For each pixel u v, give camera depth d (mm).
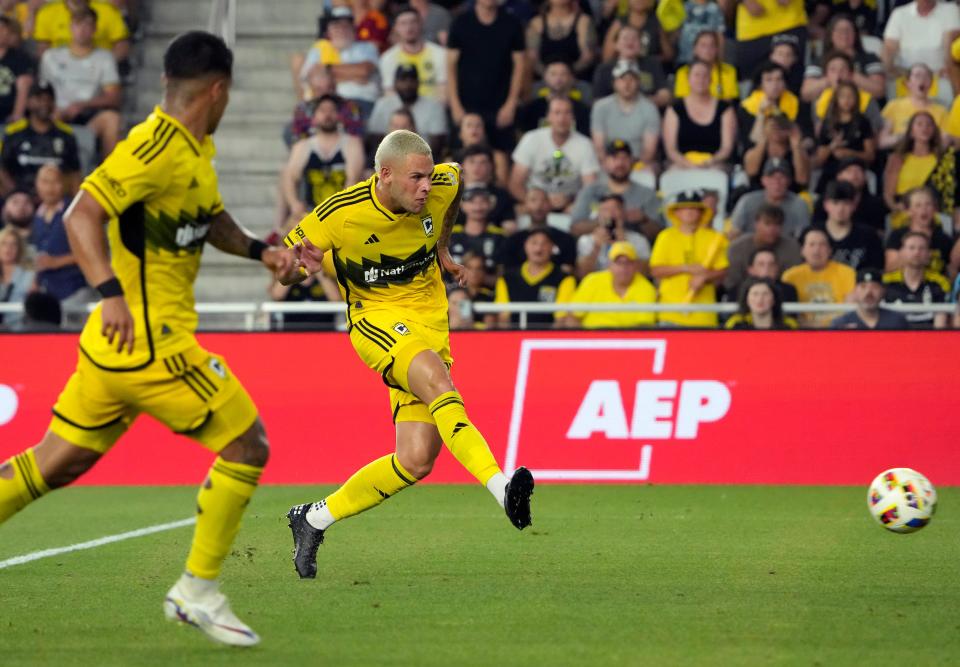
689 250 43500
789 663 15688
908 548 25312
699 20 50625
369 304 22812
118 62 53781
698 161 47594
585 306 38562
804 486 36625
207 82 16062
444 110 49344
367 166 48469
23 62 52094
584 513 30875
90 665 15641
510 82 49625
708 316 42656
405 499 33781
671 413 37531
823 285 42375
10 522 30375
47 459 16734
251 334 38500
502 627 17906
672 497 34062
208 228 16594
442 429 20797
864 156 47719
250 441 16516
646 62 49531
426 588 21078
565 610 19141
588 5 51094
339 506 22109
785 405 37344
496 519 29891
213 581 16594
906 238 42781
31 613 19094
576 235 45844
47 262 45062
